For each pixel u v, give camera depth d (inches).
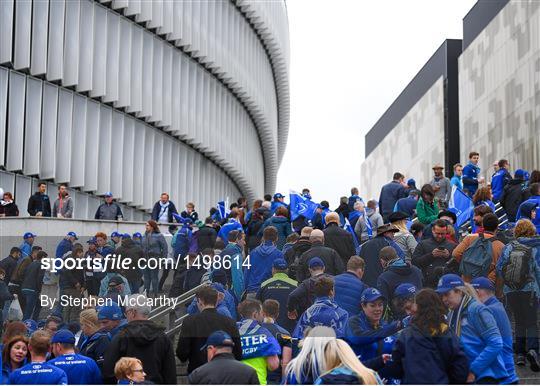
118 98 1503.4
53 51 1370.6
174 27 1652.3
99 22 1462.8
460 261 556.1
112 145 1518.2
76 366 460.8
